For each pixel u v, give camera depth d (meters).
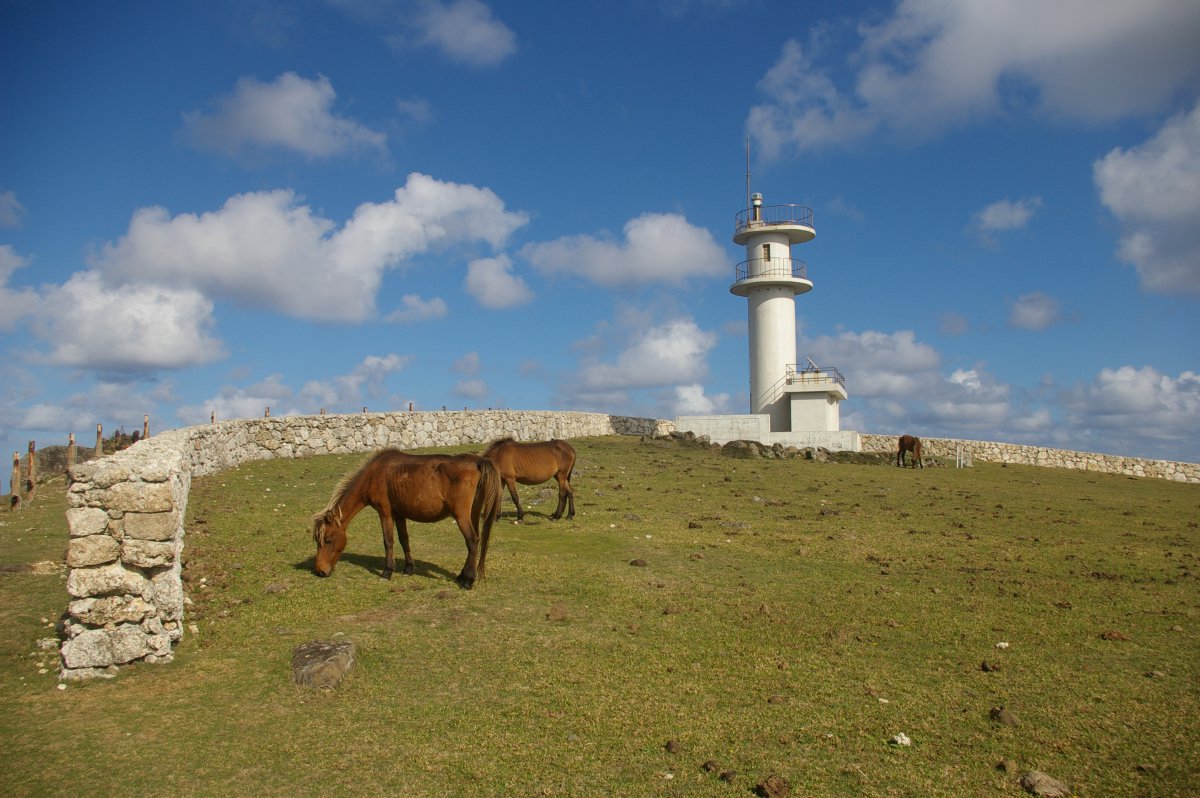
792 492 23.83
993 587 12.89
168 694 8.00
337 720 7.55
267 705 7.82
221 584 11.41
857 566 14.13
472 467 11.80
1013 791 6.46
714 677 8.73
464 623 10.22
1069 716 7.88
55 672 8.47
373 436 28.86
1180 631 10.69
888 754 7.04
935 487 27.36
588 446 34.44
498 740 7.21
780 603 11.62
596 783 6.50
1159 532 19.61
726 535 16.50
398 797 6.28
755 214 44.88
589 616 10.73
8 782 6.32
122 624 8.59
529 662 9.05
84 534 8.53
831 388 41.38
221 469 22.17
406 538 12.26
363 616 10.33
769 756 6.97
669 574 13.05
